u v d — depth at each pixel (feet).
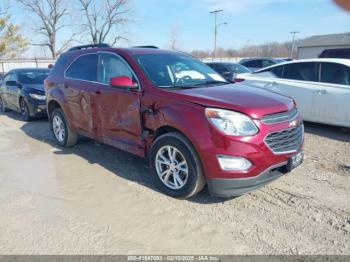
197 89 13.19
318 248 9.75
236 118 11.10
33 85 29.78
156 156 13.15
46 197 13.25
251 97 12.34
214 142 11.16
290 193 13.24
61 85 18.79
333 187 13.76
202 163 11.61
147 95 13.35
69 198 13.14
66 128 19.26
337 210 11.85
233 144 10.97
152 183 14.42
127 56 14.96
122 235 10.51
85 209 12.21
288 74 24.12
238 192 11.28
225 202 12.58
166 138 12.51
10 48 99.55
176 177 12.69
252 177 11.17
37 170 16.34
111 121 15.38
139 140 14.10
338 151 18.51
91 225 11.10
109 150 19.25
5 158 18.34
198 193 13.35
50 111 20.72
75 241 10.19
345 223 11.00
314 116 22.63
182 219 11.42
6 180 15.11
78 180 14.96
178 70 15.11
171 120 12.25
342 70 21.45
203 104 11.69
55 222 11.32
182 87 13.57
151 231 10.71
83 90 16.92
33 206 12.50
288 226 10.91
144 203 12.60
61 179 15.11
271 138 11.43
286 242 10.06
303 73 23.29
